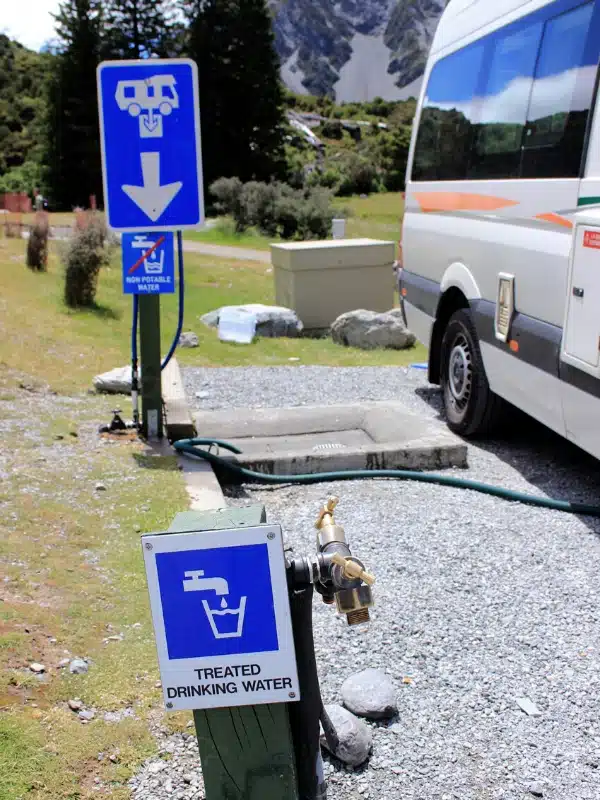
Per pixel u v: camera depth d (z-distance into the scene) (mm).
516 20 6570
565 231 5488
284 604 2215
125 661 3453
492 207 6703
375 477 6285
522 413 7207
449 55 8055
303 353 11445
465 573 4637
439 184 8000
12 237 19766
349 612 2307
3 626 3514
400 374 10078
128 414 7094
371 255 13734
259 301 16109
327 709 3199
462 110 7512
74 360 8930
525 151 6188
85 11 53188
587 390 5195
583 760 3172
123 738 3027
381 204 54125
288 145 69688
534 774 3086
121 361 9289
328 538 2475
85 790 2781
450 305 7934
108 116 5785
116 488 5328
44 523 4648
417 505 5684
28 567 4098
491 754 3189
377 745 3219
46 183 55188
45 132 55031
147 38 54219
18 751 2857
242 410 7703
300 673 2486
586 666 3771
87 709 3154
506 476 6434
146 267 6129
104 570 4207
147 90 5738
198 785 2855
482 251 6898
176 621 2234
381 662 3768
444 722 3369
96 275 11930
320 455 6297
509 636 4004
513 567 4730
